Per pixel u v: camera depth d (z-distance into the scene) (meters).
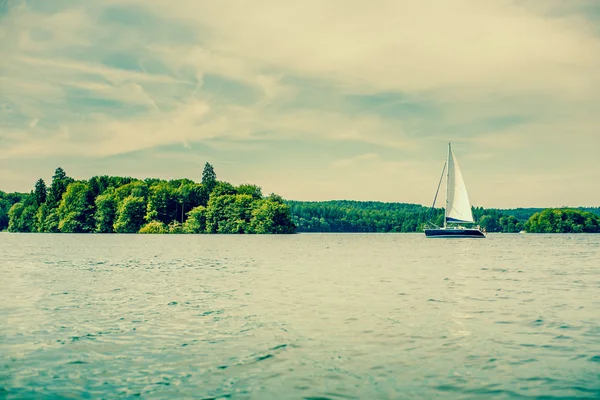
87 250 65.56
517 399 10.68
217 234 154.62
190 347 14.53
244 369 12.55
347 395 10.88
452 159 117.94
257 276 33.72
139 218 153.75
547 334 16.23
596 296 24.58
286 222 158.38
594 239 134.62
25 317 18.81
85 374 12.20
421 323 17.84
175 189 170.25
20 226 164.62
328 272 36.72
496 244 99.44
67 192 158.50
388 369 12.58
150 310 20.30
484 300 23.17
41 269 38.09
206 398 10.70
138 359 13.37
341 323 17.75
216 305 21.48
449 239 122.81
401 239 128.88
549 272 37.81
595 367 12.76
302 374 12.20
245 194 163.75
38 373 12.28
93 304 21.72
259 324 17.56
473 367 12.74
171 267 40.56
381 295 24.62
